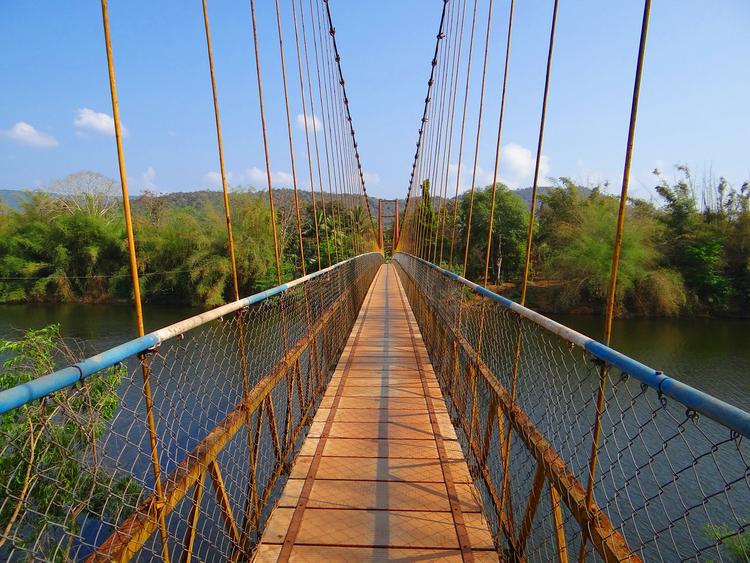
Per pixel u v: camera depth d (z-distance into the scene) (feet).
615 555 3.10
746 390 29.53
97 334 39.70
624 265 54.13
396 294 35.76
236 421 5.28
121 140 3.81
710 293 55.21
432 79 27.25
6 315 53.11
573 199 71.77
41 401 2.80
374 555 5.32
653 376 2.68
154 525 3.59
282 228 68.54
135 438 11.79
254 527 5.85
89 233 64.28
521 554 4.97
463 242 78.84
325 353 13.03
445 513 6.13
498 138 7.68
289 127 10.38
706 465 16.28
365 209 53.52
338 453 7.93
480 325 7.21
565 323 52.65
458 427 9.54
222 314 4.83
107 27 3.75
